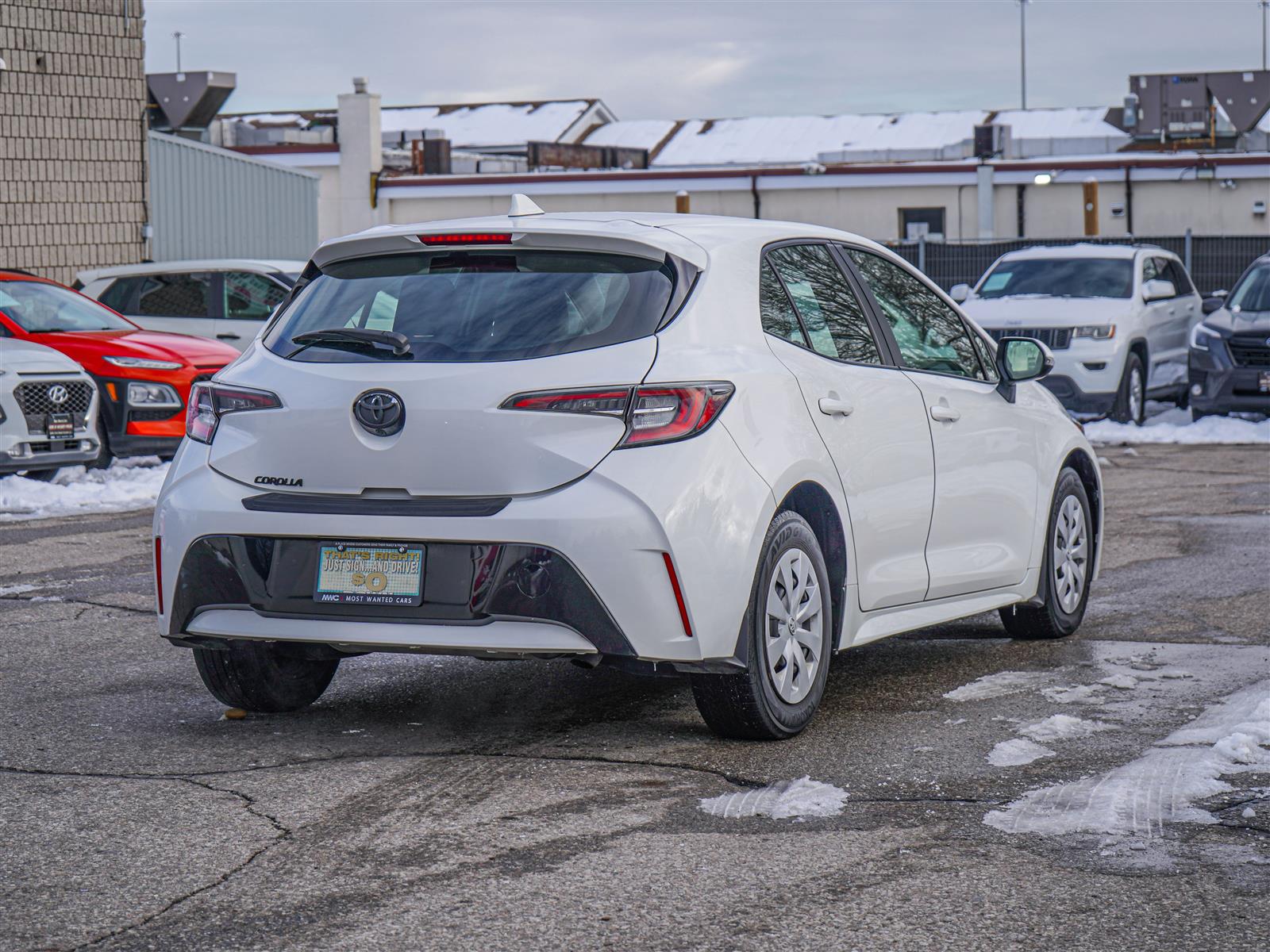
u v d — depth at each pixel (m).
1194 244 26.14
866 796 4.51
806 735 5.21
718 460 4.73
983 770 4.77
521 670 6.34
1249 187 39.25
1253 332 17.23
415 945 3.43
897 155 47.69
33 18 20.22
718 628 4.73
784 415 5.02
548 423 4.64
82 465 13.05
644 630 4.62
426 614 4.70
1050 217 40.59
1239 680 6.03
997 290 19.02
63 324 14.21
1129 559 9.21
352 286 5.14
